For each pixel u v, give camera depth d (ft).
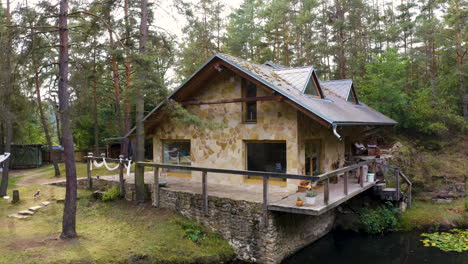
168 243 34.17
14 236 34.42
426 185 58.03
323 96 47.01
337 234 44.29
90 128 96.99
